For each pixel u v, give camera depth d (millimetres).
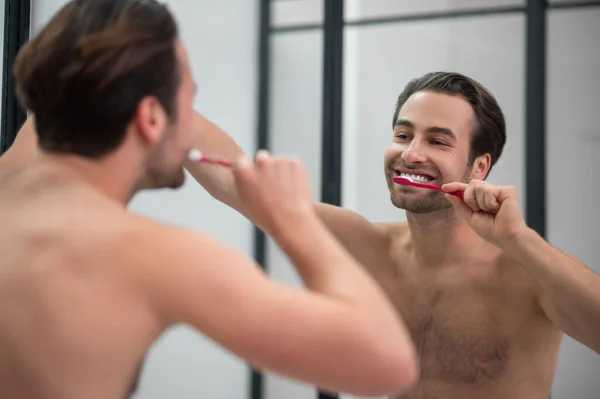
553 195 2201
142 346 462
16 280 461
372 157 2480
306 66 2555
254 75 2605
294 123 2572
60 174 504
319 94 2527
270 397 2457
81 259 457
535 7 2213
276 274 2508
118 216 478
